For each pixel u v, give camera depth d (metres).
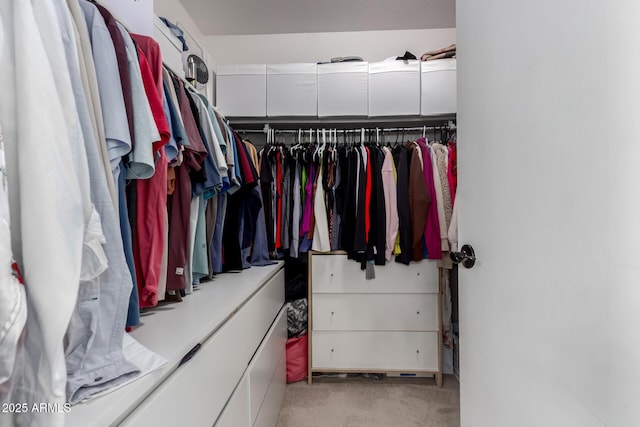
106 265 0.46
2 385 0.33
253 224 1.58
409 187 1.69
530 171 0.55
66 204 0.37
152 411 0.47
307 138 2.13
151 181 0.73
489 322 0.69
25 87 0.36
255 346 1.10
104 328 0.49
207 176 1.02
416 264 1.75
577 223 0.44
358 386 1.74
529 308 0.55
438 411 1.50
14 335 0.31
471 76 0.77
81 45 0.51
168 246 0.88
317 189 1.75
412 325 1.76
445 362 1.86
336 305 1.79
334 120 1.92
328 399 1.60
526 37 0.56
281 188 1.79
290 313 1.82
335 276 1.78
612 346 0.39
